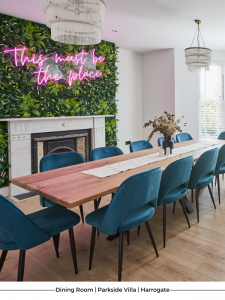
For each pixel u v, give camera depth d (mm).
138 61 6406
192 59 3836
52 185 1878
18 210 1436
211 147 3516
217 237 2402
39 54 3967
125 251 2186
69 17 2092
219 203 3285
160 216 2941
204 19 4008
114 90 5379
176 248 2217
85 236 2494
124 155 3061
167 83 6098
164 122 3045
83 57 4629
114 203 1603
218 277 1806
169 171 2086
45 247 2297
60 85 4273
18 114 3770
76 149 4703
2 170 3615
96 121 4938
